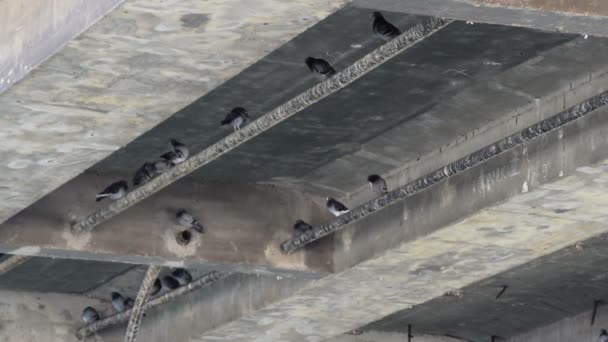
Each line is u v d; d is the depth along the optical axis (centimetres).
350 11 5856
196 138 7281
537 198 6694
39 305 10238
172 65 5475
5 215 6881
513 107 6738
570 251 8712
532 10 4991
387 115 6950
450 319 10600
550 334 10512
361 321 8838
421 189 6650
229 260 7656
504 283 9538
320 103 6775
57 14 5472
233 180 7819
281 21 5131
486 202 6875
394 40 5275
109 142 6128
